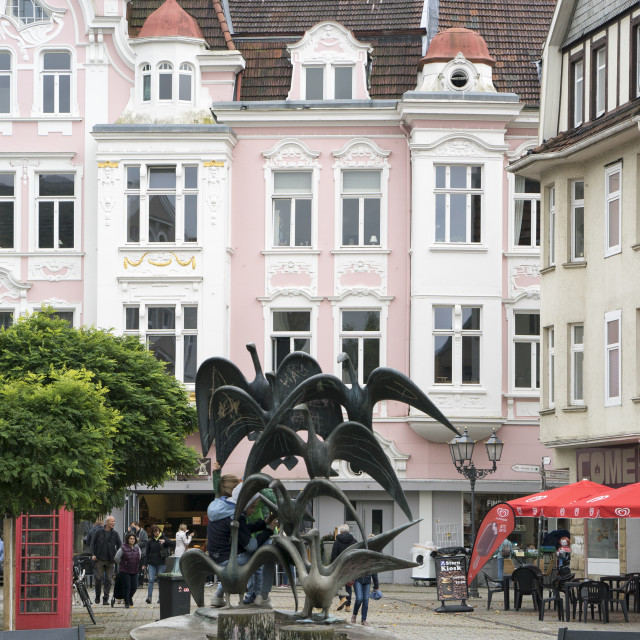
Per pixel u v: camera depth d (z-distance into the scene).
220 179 39.75
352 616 25.58
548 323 34.19
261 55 41.94
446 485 39.44
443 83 39.94
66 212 40.78
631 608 29.25
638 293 30.55
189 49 40.56
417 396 13.10
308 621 12.53
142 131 39.72
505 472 39.59
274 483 12.48
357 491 39.28
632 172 30.95
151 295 39.53
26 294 40.47
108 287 39.59
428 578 37.06
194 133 39.62
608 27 32.69
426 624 24.55
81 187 40.69
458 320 39.53
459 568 27.66
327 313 40.44
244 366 40.41
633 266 30.75
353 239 40.81
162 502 40.41
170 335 39.47
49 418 18.77
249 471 13.02
